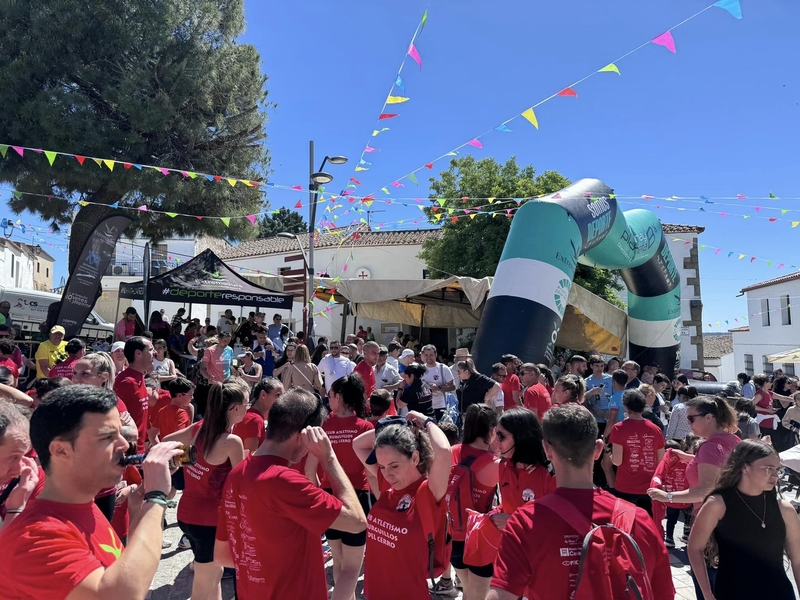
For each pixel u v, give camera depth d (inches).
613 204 457.7
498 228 727.7
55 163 446.3
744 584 105.9
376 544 112.6
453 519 134.2
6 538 61.4
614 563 71.1
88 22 465.7
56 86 464.8
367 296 532.7
